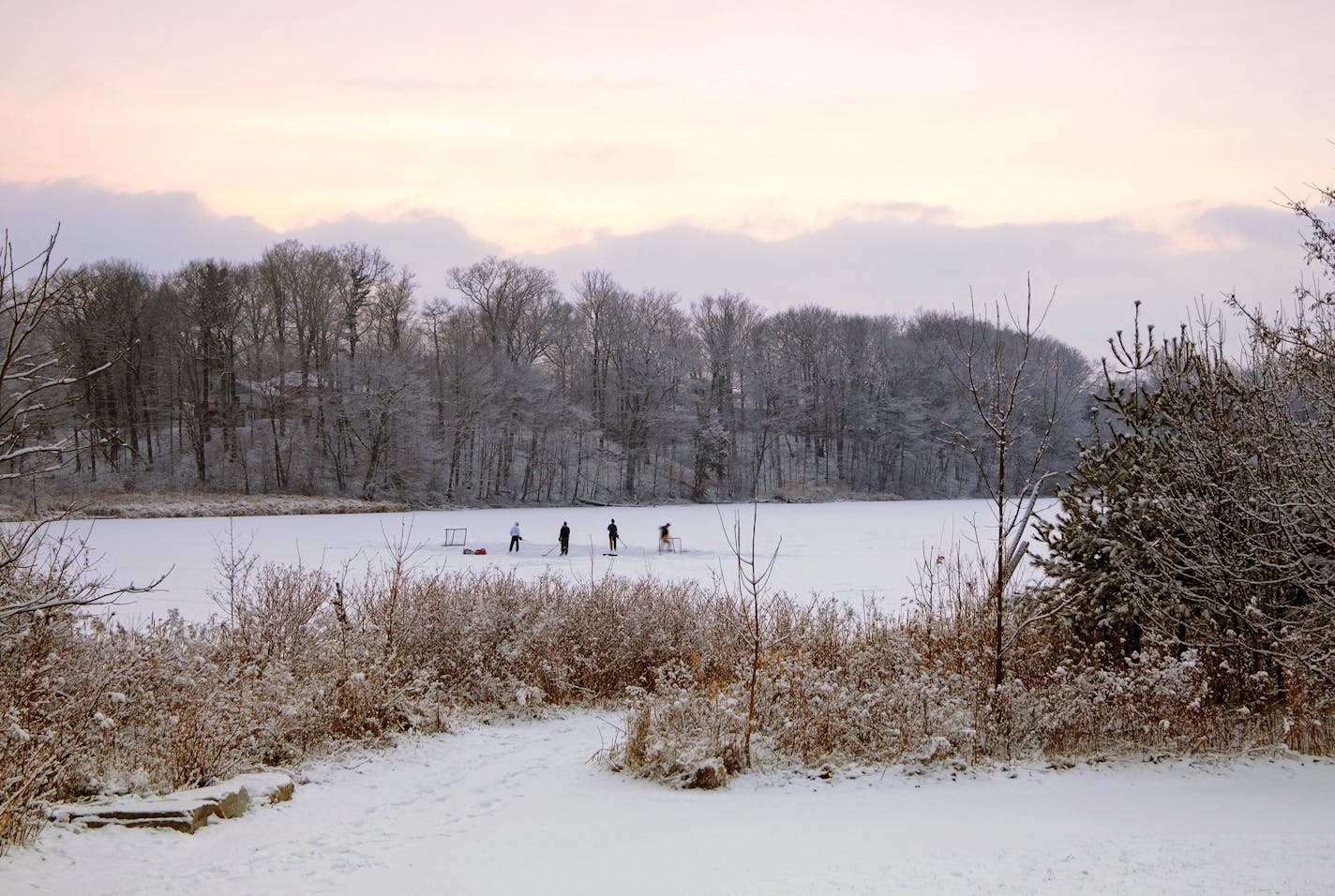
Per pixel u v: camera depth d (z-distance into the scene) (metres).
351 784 8.77
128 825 6.79
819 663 12.09
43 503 20.77
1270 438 9.09
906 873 5.85
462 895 5.66
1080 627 11.24
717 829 7.13
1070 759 9.40
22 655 8.16
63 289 5.24
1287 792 8.05
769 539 42.25
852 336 96.50
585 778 9.20
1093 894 5.32
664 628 14.58
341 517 56.75
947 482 94.88
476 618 13.39
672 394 85.44
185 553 32.09
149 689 9.16
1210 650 10.53
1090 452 11.67
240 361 71.62
